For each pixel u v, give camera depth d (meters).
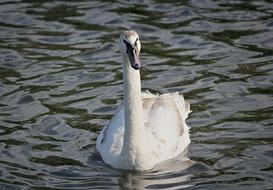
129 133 15.01
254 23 22.16
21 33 22.31
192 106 17.81
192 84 18.89
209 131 16.66
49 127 16.92
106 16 23.19
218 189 14.05
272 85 18.56
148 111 16.19
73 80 19.28
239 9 23.22
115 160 15.22
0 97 18.33
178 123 16.27
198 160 15.40
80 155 15.76
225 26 22.12
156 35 21.80
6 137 16.44
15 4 24.47
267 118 16.97
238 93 18.28
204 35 21.64
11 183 14.48
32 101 18.14
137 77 14.91
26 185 14.41
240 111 17.41
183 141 16.02
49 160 15.49
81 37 21.86
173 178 14.67
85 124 17.08
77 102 18.09
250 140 16.08
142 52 20.81
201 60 20.19
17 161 15.41
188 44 21.16
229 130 16.59
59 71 19.80
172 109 16.48
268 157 15.29
